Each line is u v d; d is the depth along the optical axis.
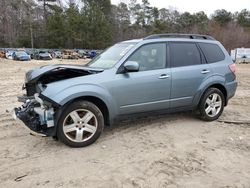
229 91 6.43
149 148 4.71
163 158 4.34
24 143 4.93
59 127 4.55
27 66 24.75
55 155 4.43
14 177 3.78
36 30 77.06
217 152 4.57
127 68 4.93
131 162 4.20
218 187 3.55
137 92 5.14
